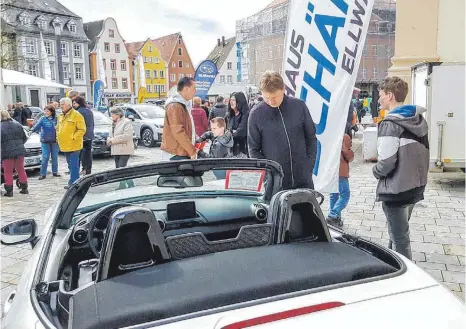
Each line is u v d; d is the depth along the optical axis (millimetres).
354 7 4496
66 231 2580
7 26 40531
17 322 1617
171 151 5102
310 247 1865
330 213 5594
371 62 44031
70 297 1597
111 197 2781
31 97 51594
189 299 1440
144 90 28453
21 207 7102
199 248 1892
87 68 63875
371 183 8273
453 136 7574
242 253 1790
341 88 4652
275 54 49250
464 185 7965
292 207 2006
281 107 3686
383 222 5773
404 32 11484
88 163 9234
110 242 1659
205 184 2871
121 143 8305
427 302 1498
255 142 3805
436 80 7508
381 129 3350
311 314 1386
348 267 1657
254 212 2943
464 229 5434
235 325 1325
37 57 56438
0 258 4727
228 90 26219
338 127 4727
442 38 11242
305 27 4590
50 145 9586
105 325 1343
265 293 1491
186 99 5027
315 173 4793
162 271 1633
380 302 1470
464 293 3719
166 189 2871
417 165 3295
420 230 5422
